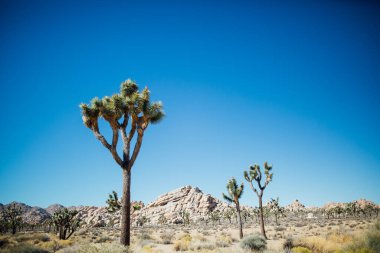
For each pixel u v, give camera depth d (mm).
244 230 43812
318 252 12320
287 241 14641
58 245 20062
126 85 12531
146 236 28422
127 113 12352
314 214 100125
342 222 48000
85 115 11961
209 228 58156
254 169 26453
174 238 27484
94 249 10234
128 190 11789
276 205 72875
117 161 11828
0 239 21484
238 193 27312
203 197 136500
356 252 9625
